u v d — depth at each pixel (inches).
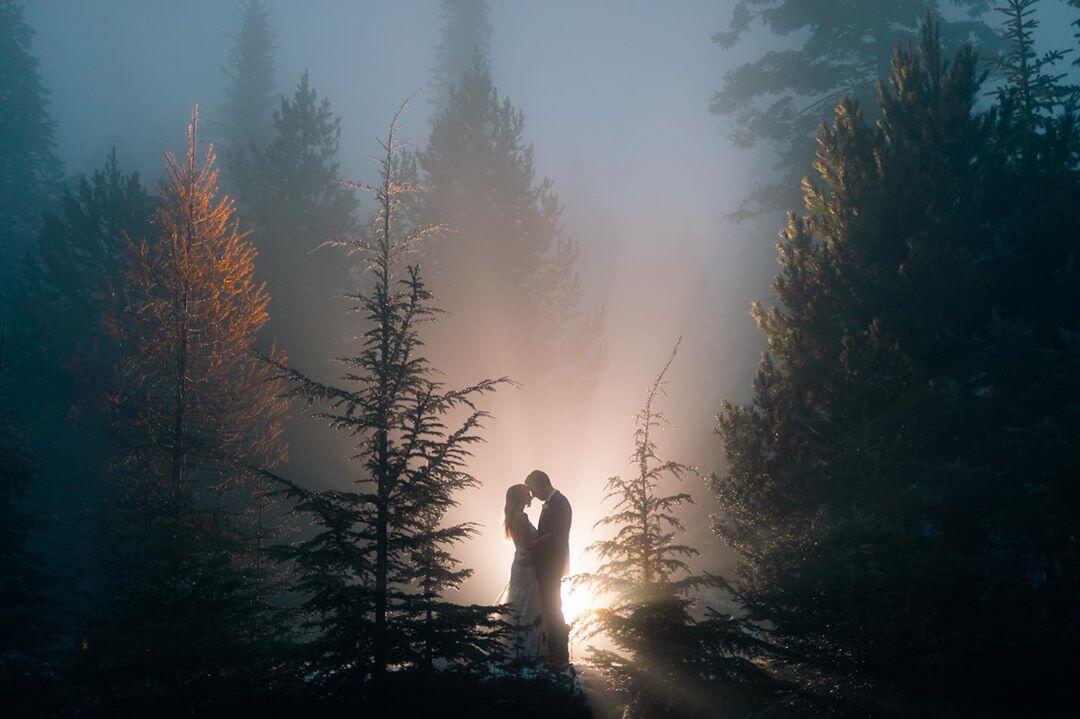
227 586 400.8
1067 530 379.9
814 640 383.6
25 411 976.3
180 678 352.8
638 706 349.7
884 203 515.5
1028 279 478.9
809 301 532.1
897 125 533.6
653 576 407.5
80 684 364.8
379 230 391.2
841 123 579.2
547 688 342.0
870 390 464.4
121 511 573.3
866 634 362.9
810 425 485.4
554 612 401.1
